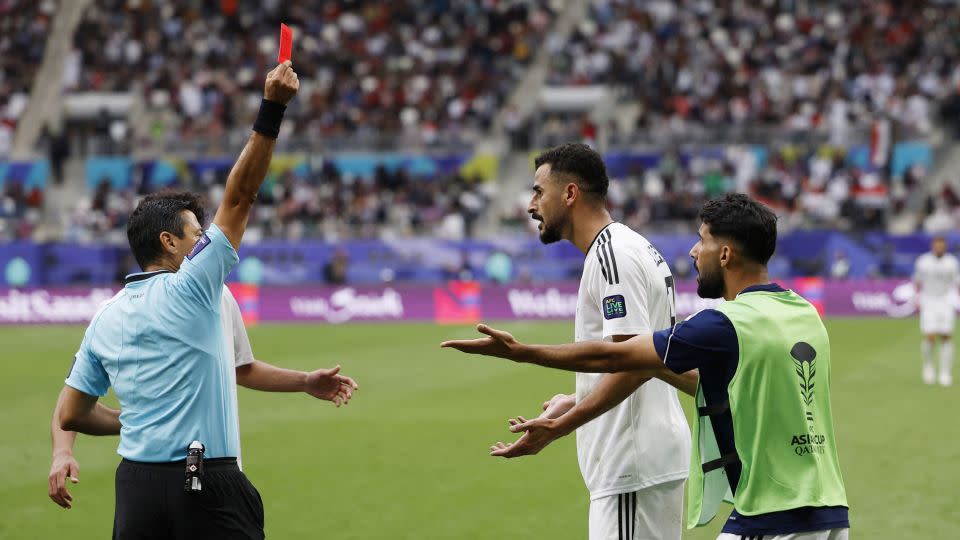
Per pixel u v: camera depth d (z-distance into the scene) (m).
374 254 101.12
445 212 110.62
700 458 15.63
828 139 111.44
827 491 15.21
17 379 60.16
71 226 110.25
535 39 134.38
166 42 136.50
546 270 98.81
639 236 17.98
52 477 16.77
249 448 40.84
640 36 131.12
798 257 96.31
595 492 18.14
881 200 102.12
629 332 17.19
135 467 15.89
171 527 15.87
